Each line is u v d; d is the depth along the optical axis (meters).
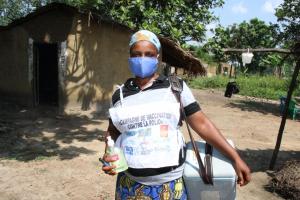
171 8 11.58
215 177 2.33
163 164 2.28
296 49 6.87
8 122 9.93
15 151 7.44
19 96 12.23
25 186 5.61
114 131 2.53
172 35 11.09
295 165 6.19
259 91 25.50
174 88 2.37
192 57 10.52
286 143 10.45
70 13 11.10
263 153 8.75
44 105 12.18
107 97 12.16
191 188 2.38
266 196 5.90
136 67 2.36
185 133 9.99
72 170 6.39
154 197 2.32
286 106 7.09
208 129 2.38
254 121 13.79
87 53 11.51
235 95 24.03
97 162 6.92
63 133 9.20
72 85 11.35
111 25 11.88
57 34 11.31
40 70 13.55
